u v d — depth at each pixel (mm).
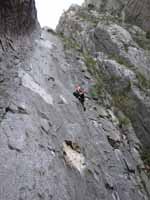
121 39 28359
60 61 19203
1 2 10836
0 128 7316
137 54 26547
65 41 25500
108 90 22750
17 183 6164
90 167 10539
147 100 20906
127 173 14648
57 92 13336
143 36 30938
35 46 16938
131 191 13500
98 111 18094
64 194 7430
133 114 20750
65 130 10695
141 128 19938
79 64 22422
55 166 7965
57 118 10773
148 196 14969
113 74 23625
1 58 10359
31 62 13391
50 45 20266
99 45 29312
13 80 10102
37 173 6957
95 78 22469
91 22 34531
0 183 5832
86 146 11766
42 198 6457
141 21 33875
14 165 6570
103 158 13266
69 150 9828
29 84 10891
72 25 36250
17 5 12812
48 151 8195
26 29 16781
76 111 13922
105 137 15641
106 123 17375
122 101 21562
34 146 7754
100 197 9922
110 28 30141
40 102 10391
